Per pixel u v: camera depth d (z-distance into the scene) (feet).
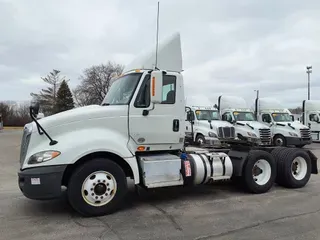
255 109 66.80
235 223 14.84
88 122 16.30
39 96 174.70
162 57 18.67
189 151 20.68
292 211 16.83
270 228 14.19
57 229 14.12
